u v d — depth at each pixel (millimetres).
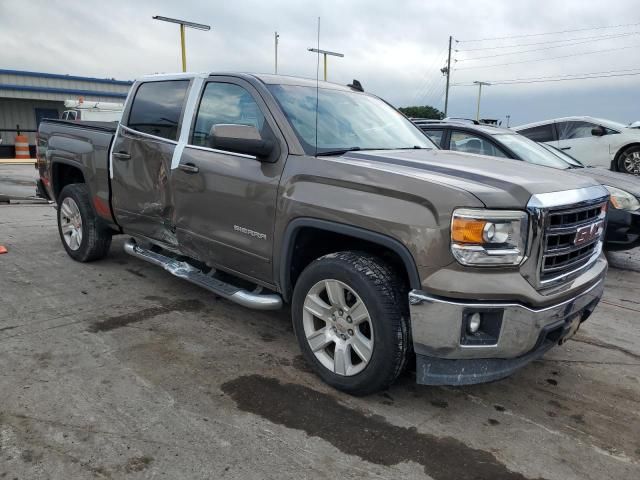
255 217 3586
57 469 2438
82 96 27719
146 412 2932
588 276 3252
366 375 3045
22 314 4246
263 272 3662
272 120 3598
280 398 3152
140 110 4754
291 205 3324
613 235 6207
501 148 6867
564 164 6918
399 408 3121
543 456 2732
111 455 2555
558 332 3125
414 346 2887
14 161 21188
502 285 2701
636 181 6559
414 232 2773
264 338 4016
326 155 3404
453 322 2732
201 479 2428
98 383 3215
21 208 9562
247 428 2836
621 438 2928
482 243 2670
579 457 2738
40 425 2758
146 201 4586
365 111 4262
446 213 2693
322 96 4062
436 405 3180
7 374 3266
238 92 3926
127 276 5348
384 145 3910
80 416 2859
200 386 3246
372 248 3318
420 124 7758
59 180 6039
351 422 2945
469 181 2906
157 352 3682
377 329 2949
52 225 7867
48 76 26547
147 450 2605
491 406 3205
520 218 2732
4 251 6070
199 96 4211
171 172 4227
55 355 3553
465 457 2693
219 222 3873
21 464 2455
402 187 2875
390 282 2965
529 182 2951
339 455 2652
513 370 2965
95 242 5543
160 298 4762
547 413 3158
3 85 25094
